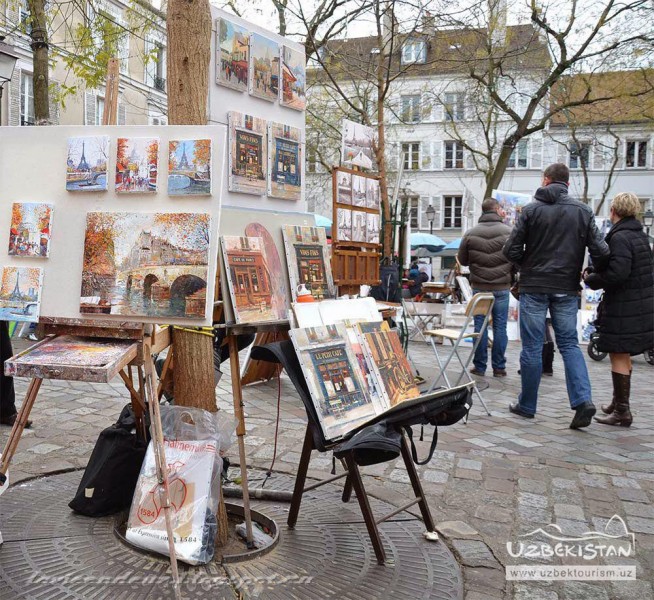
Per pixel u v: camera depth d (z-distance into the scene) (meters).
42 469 3.83
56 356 2.32
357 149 6.63
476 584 2.70
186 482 2.77
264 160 4.26
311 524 3.21
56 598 2.37
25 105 20.52
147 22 9.57
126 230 2.48
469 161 41.75
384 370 3.11
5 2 9.65
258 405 5.93
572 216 5.51
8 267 2.55
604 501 3.75
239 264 2.91
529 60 16.17
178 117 2.81
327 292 3.50
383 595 2.54
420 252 26.55
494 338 8.03
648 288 5.56
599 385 8.24
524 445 4.91
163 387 3.25
